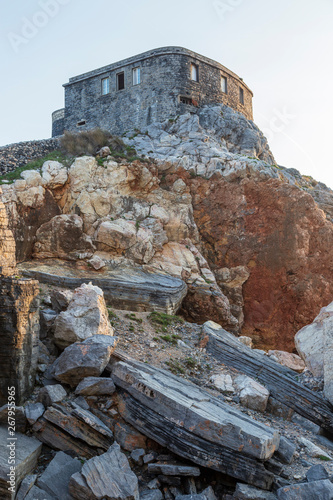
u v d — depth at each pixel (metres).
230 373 11.47
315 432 10.05
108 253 17.52
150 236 18.16
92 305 10.54
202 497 7.12
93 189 18.23
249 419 8.52
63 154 20.28
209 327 13.32
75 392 8.74
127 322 12.94
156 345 11.87
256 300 20.77
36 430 7.98
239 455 7.50
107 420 8.46
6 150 19.83
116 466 7.23
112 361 9.39
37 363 9.44
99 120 27.66
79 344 9.28
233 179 21.33
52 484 7.08
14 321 8.44
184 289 17.20
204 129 24.78
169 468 7.57
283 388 10.82
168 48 25.77
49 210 17.39
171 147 23.02
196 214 21.22
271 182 21.09
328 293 20.53
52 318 10.65
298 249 20.50
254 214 20.95
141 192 19.64
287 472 7.96
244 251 20.80
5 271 9.13
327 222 21.23
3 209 9.64
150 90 25.92
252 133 25.91
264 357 12.11
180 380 9.76
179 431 7.87
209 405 8.68
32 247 16.62
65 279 14.59
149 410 8.29
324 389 10.55
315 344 11.80
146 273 17.27
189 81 26.05
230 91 28.53
